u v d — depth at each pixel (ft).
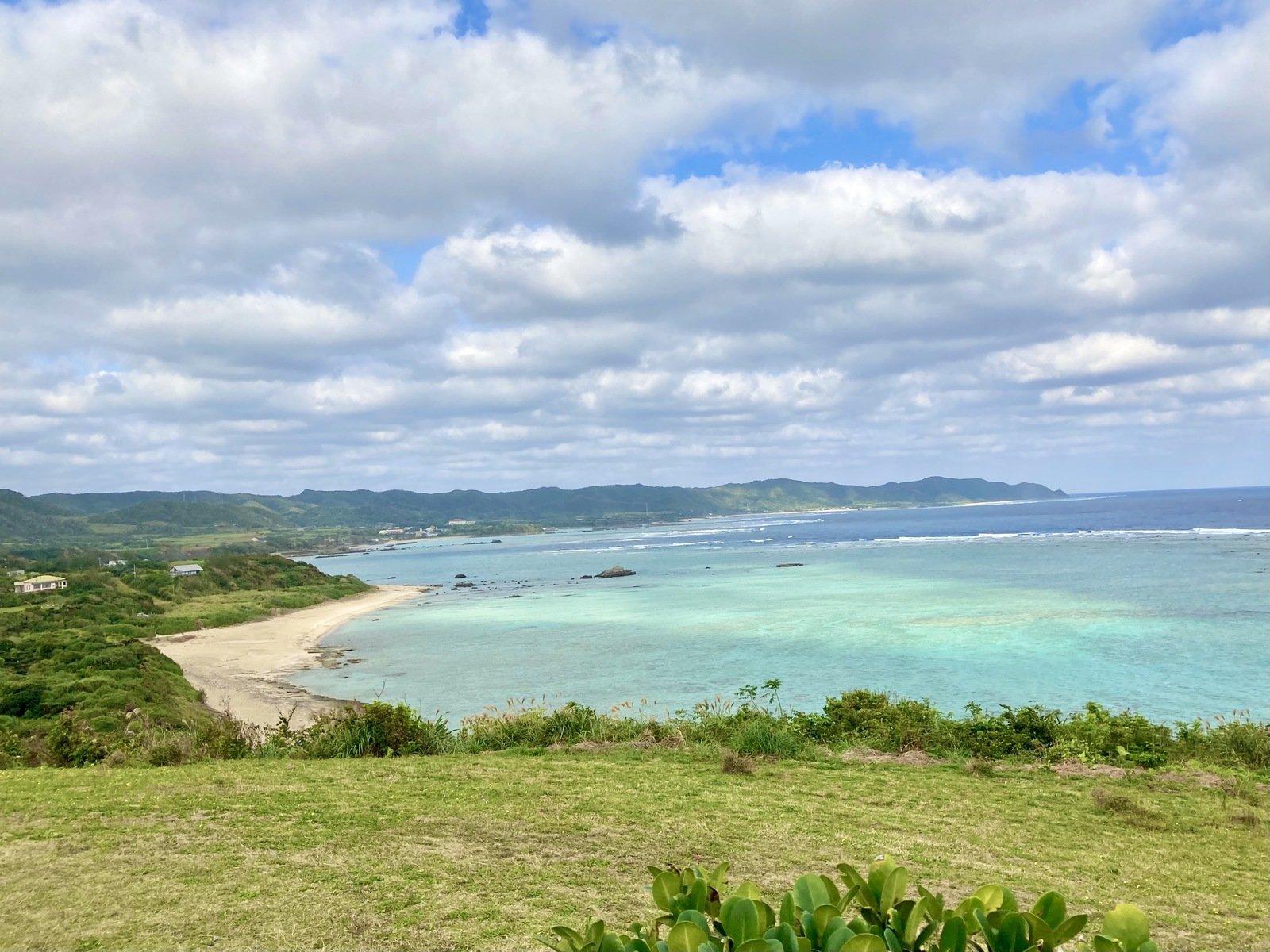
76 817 27.58
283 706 116.06
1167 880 23.82
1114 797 31.86
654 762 40.19
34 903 20.04
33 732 83.66
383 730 46.03
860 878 9.80
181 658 167.32
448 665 144.56
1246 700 90.99
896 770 38.58
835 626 159.12
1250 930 20.08
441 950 17.62
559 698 107.76
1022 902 21.47
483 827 27.27
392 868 22.88
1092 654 120.06
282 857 23.67
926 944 10.27
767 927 8.74
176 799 30.32
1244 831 28.94
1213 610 156.76
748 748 42.24
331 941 18.07
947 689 101.09
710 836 26.84
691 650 141.49
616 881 22.27
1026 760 41.55
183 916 19.33
